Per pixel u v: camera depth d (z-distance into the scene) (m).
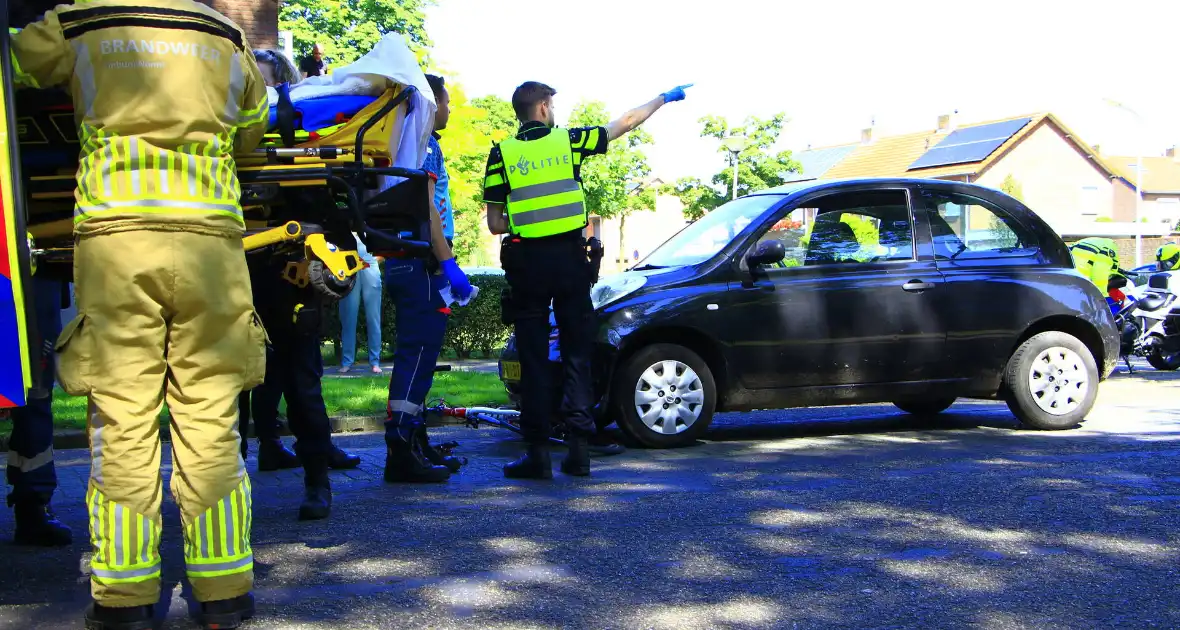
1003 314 7.78
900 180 7.91
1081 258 13.45
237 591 3.52
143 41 3.23
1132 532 4.72
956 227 7.95
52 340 4.40
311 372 5.07
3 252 3.13
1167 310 13.63
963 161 66.75
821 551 4.44
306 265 4.15
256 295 4.60
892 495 5.52
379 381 10.54
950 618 3.62
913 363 7.62
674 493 5.64
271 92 4.30
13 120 3.16
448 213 6.12
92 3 3.24
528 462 6.14
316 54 7.28
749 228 7.52
